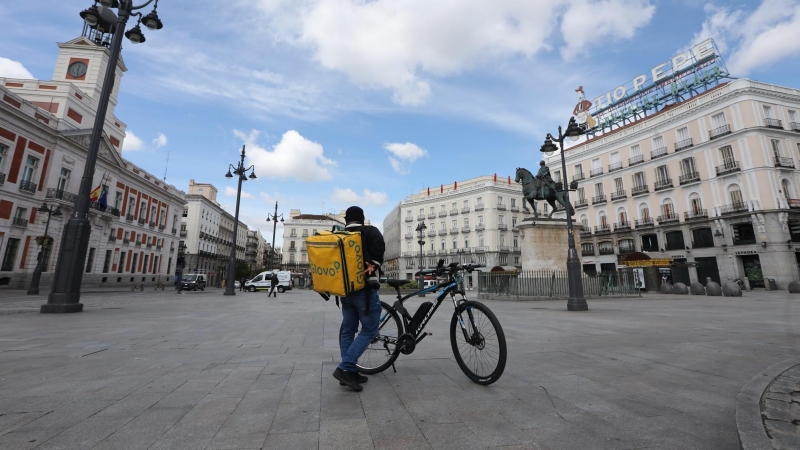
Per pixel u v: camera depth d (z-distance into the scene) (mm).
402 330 3367
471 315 3172
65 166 27359
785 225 28078
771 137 29812
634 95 41125
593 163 43031
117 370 3359
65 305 8312
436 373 3402
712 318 8445
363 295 2953
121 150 39531
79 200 8828
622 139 39938
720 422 2283
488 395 2758
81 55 35281
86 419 2178
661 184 36281
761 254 28781
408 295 3463
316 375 3258
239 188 22219
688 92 36750
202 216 60594
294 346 4691
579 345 4891
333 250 2861
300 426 2133
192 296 20234
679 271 34062
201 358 3914
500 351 2879
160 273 41844
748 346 4840
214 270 66625
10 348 4328
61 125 27688
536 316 8930
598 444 1952
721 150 31859
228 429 2072
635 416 2367
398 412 2383
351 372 2893
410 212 67000
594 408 2506
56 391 2709
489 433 2076
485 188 57250
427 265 62438
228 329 6332
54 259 26047
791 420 2133
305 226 78938
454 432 2084
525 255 15812
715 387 3027
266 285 33156
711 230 32156
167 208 43094
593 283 16922
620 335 5797
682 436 2068
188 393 2707
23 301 12445
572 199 44656
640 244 37844
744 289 28922
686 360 3996
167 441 1908
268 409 2402
